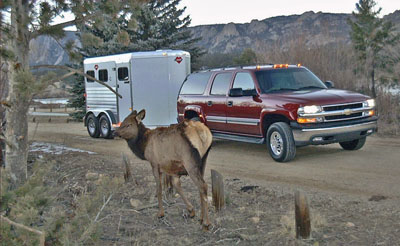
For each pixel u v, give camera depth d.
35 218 4.00
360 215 5.80
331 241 4.95
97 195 5.16
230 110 10.72
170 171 5.80
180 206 6.62
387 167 8.59
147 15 27.36
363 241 4.91
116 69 14.74
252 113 10.11
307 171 8.59
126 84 14.46
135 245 5.13
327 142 9.21
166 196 7.07
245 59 28.30
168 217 6.14
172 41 29.36
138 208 6.52
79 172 9.17
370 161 9.23
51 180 8.07
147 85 14.21
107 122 15.20
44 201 4.53
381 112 15.66
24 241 3.87
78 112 25.61
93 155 11.61
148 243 5.21
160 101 14.23
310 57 18.70
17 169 5.57
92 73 15.99
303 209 5.01
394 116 15.21
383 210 5.96
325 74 18.22
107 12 6.13
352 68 18.36
